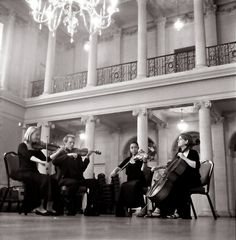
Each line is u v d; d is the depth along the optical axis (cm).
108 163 1811
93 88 1530
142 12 1543
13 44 1748
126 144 1791
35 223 315
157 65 1559
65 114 1589
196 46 1361
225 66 1257
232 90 1235
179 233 218
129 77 1731
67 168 696
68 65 2072
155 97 1380
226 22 1650
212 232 231
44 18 1795
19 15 1791
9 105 1623
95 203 710
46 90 1686
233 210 1445
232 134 1512
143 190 690
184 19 1758
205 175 666
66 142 748
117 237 181
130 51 1883
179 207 579
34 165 617
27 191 589
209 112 1269
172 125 1664
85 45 2022
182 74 1329
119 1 1675
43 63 1948
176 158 601
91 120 1512
